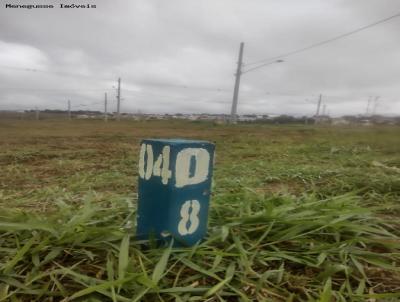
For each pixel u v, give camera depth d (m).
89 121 42.91
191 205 1.98
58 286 1.55
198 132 23.12
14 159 7.55
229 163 7.09
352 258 1.95
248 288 1.67
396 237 2.32
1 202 3.38
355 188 4.14
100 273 1.71
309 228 2.32
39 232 2.04
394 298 1.60
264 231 2.29
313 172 5.36
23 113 52.72
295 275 1.83
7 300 1.52
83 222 2.18
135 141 14.48
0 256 1.87
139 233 2.02
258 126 32.47
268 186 4.55
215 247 2.06
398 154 9.12
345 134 15.77
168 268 1.81
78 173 5.54
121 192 4.06
